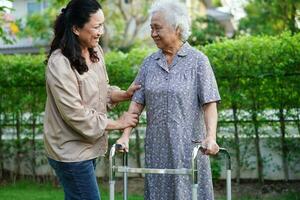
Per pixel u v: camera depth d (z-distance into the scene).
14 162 8.07
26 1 20.16
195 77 3.67
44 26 16.14
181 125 3.65
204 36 13.66
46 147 3.69
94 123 3.58
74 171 3.62
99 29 3.61
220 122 7.14
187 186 3.66
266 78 6.88
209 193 3.73
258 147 7.13
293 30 11.83
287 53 6.75
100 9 3.62
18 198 6.86
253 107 7.00
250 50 6.88
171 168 3.68
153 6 3.70
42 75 7.70
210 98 3.64
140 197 6.89
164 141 3.70
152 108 3.72
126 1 17.11
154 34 3.66
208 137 3.54
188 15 3.68
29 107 7.87
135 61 7.43
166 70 3.70
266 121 7.01
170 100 3.66
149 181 3.75
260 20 14.84
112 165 3.58
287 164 7.11
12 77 7.75
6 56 7.92
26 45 19.59
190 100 3.66
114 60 7.46
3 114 7.93
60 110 3.53
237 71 6.91
